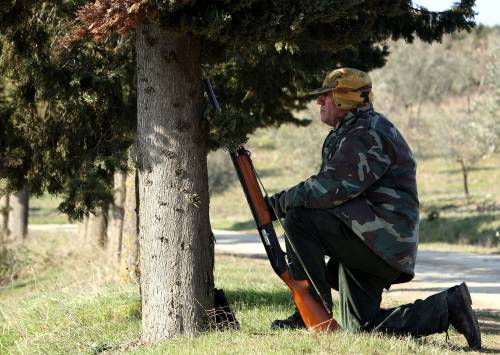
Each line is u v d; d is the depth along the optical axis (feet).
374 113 38.78
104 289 73.05
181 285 42.04
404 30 65.16
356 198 37.65
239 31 38.86
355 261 38.14
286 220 38.91
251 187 39.86
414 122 494.18
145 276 42.78
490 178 409.69
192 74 42.34
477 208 290.76
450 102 599.98
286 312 56.95
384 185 37.65
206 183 43.04
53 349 52.54
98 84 60.34
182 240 42.01
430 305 38.99
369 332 38.70
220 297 44.60
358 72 38.70
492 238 225.35
